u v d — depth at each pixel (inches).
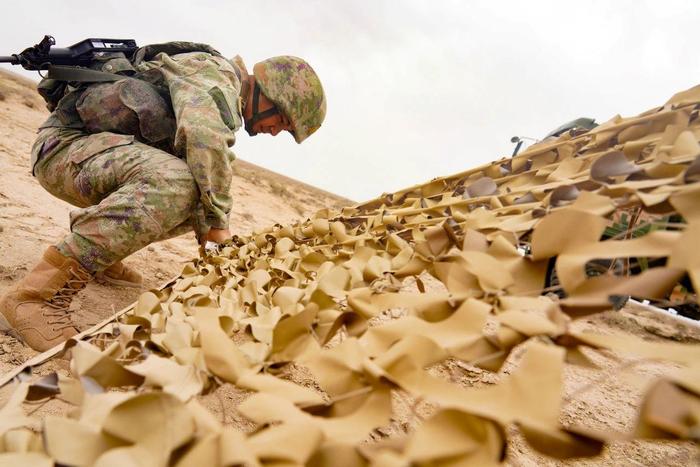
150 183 58.2
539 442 11.2
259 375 18.1
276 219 345.1
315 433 13.2
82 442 14.4
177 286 46.8
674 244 14.3
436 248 26.0
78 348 18.7
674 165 19.8
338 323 21.9
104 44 73.4
